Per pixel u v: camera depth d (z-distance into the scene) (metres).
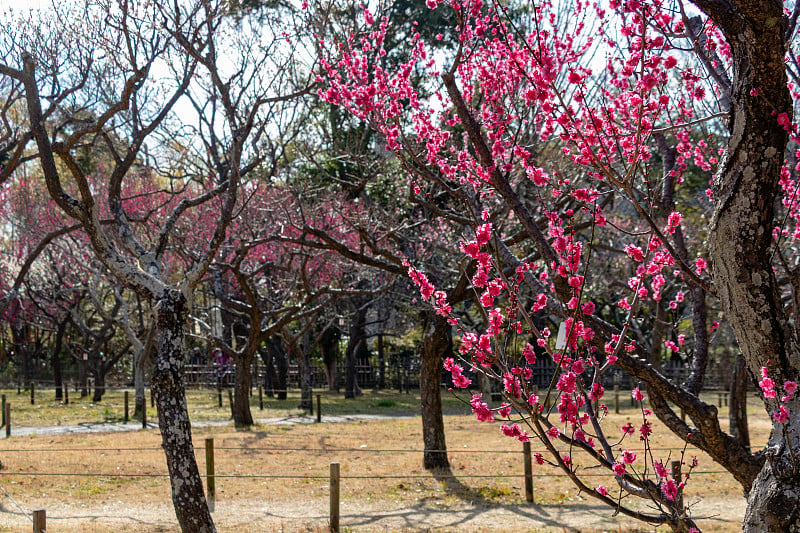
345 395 32.44
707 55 4.66
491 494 11.95
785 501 3.31
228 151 12.56
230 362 35.53
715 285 3.57
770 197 3.39
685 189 17.81
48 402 28.52
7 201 27.44
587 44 7.30
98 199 24.27
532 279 4.44
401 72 7.92
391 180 17.98
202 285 26.95
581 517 10.52
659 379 4.34
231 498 11.81
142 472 13.63
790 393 3.37
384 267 13.73
